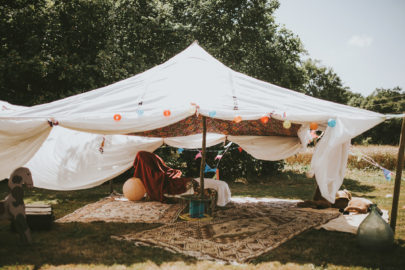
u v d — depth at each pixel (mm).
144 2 12578
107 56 10633
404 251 4422
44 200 7590
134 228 5289
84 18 10719
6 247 4289
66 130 8008
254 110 4852
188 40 13211
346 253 4324
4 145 4336
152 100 5031
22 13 10289
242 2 13633
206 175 11117
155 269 3703
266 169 12086
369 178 12625
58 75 10398
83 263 3834
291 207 7090
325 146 4762
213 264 3865
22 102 10789
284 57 14586
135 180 7527
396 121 26609
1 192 8594
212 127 7633
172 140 8672
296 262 3984
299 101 5270
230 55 14031
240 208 6941
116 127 4672
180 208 6758
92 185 7863
